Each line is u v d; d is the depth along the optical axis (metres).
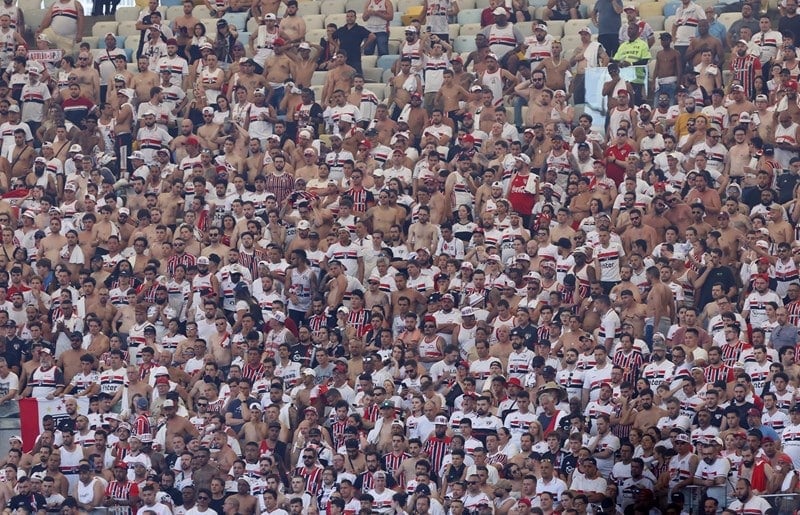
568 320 86.25
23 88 113.38
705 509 75.31
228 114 109.31
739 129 98.94
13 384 89.94
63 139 107.88
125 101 110.56
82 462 83.31
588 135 102.06
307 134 105.12
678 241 93.38
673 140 99.94
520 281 91.38
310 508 80.75
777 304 87.69
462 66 109.69
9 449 89.31
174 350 91.75
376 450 81.81
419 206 97.06
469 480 78.19
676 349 82.88
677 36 110.44
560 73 109.06
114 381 89.25
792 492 75.31
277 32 115.12
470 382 84.88
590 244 92.06
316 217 98.69
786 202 96.69
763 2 114.81
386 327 90.56
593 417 81.19
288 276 94.62
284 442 83.75
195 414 87.38
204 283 94.38
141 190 104.88
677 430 77.75
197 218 100.31
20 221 102.88
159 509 82.12
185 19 117.00
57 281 97.44
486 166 102.19
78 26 122.94
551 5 118.12
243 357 89.31
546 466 77.62
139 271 97.12
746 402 79.88
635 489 77.31
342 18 123.50
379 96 114.31
